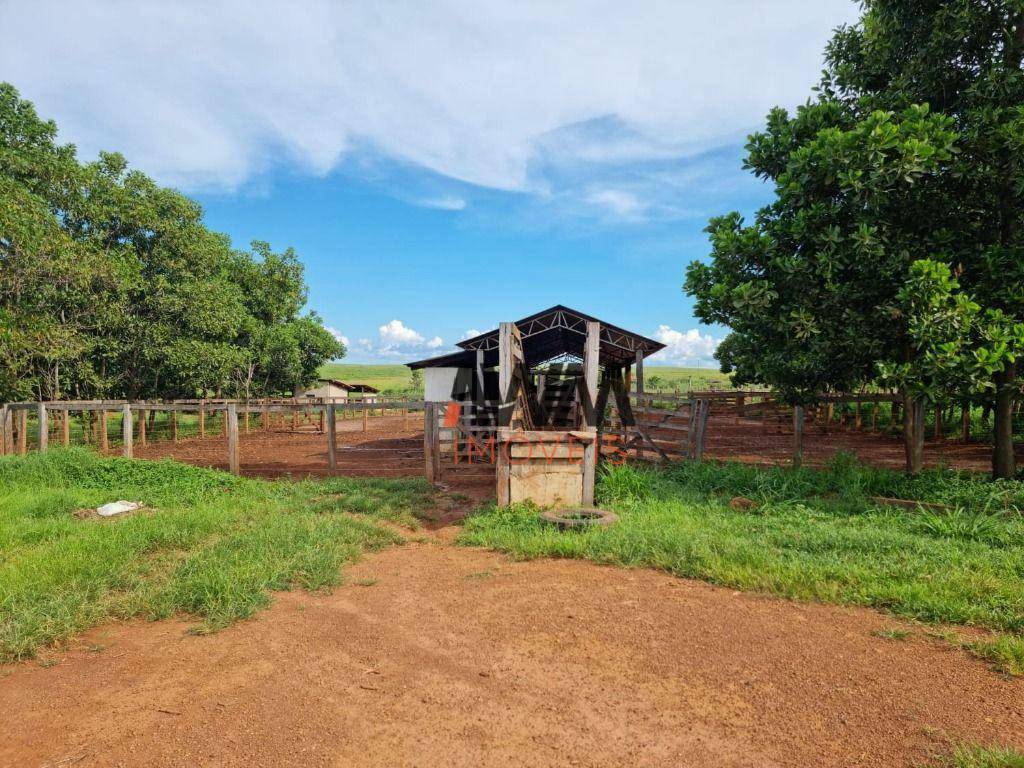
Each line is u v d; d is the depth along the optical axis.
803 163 9.23
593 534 7.45
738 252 10.04
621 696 3.77
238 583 5.84
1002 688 3.73
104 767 3.12
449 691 3.89
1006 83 8.77
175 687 4.00
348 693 3.89
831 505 9.14
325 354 44.06
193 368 25.77
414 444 22.16
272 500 10.45
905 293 8.24
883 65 10.44
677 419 15.88
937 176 9.02
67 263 19.50
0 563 6.63
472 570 6.64
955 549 6.45
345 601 5.67
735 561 6.34
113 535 7.58
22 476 11.86
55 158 22.61
